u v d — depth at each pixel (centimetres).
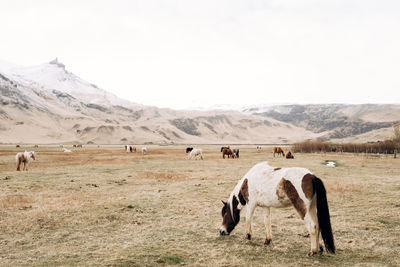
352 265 582
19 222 933
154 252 670
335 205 1141
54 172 2283
